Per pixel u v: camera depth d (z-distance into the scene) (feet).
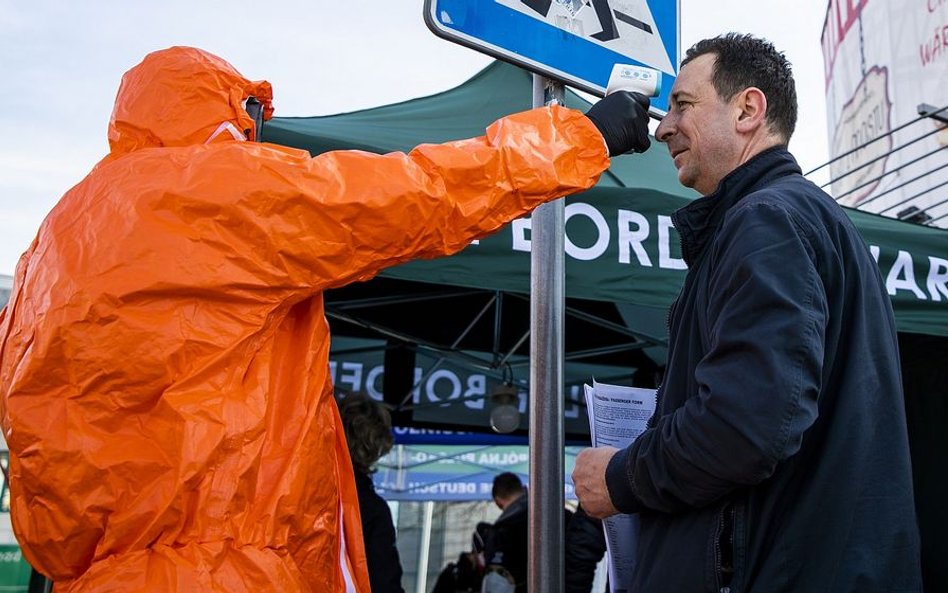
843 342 3.96
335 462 4.27
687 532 3.75
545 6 5.23
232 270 3.67
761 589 3.53
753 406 3.37
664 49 6.02
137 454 3.48
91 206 3.76
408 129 9.15
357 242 3.90
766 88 4.77
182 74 4.15
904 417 4.00
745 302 3.59
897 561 3.60
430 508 37.29
